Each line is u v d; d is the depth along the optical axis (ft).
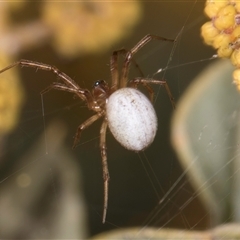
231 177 0.20
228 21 0.19
